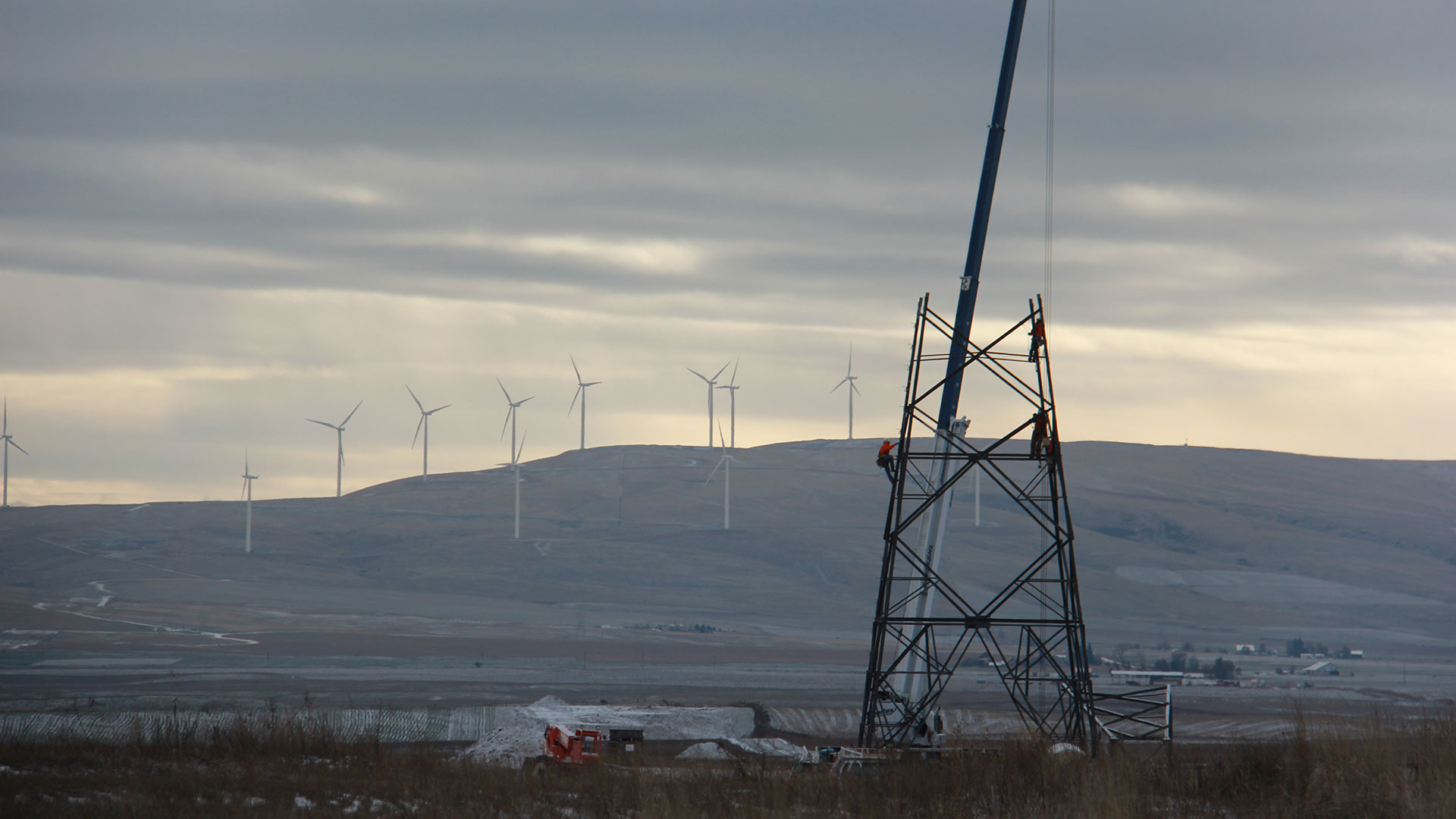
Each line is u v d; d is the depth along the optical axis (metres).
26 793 50.59
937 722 95.12
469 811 51.88
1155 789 57.78
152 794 51.44
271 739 79.06
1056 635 95.25
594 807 53.91
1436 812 46.91
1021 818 51.19
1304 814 50.53
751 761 90.56
